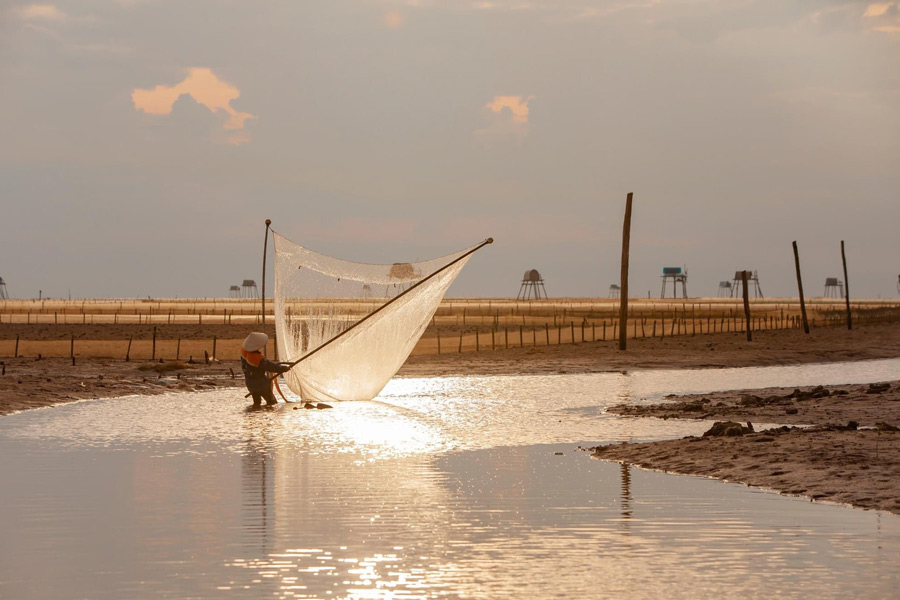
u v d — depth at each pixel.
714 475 25.50
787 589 15.70
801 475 24.55
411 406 45.78
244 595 15.50
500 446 31.89
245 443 32.59
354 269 47.81
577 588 15.77
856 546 18.22
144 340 96.38
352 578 16.33
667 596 15.35
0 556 17.72
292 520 20.50
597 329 118.25
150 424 38.09
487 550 18.06
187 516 20.97
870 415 38.41
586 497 22.94
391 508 21.75
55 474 26.22
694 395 49.94
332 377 47.28
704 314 195.88
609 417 40.72
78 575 16.56
